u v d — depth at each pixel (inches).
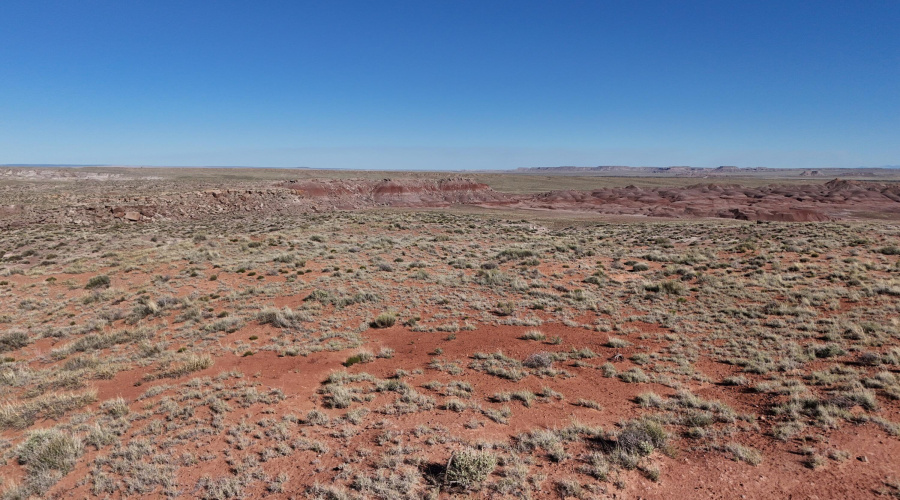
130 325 722.2
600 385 440.1
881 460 281.1
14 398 461.4
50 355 606.9
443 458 308.7
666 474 284.7
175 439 345.4
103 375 507.2
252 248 1374.3
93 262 1181.1
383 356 541.6
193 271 1030.4
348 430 353.7
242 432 354.9
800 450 301.0
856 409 347.3
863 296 681.6
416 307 749.3
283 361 530.3
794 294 715.4
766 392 397.7
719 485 270.2
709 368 470.9
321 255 1235.2
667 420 357.1
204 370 506.6
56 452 319.6
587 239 1724.9
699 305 703.1
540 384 445.1
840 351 472.4
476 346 565.3
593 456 302.8
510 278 932.0
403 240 1565.0
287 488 282.5
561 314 689.6
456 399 405.7
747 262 1030.4
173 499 274.8
